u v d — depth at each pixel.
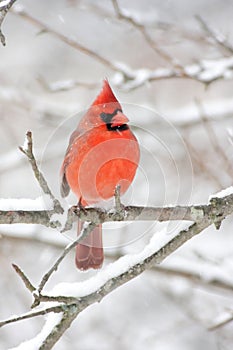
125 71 10.38
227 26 12.26
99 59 10.35
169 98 14.30
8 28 15.64
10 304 11.77
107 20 10.57
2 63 15.39
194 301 10.80
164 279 10.80
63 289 6.08
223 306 10.21
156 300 11.72
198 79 10.15
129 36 13.88
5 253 11.77
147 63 13.49
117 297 11.88
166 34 11.30
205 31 10.56
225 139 11.98
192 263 9.95
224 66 10.14
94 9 11.04
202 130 12.04
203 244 10.99
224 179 10.72
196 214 6.43
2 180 13.40
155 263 6.30
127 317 11.65
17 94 12.73
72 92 14.34
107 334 11.46
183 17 12.52
